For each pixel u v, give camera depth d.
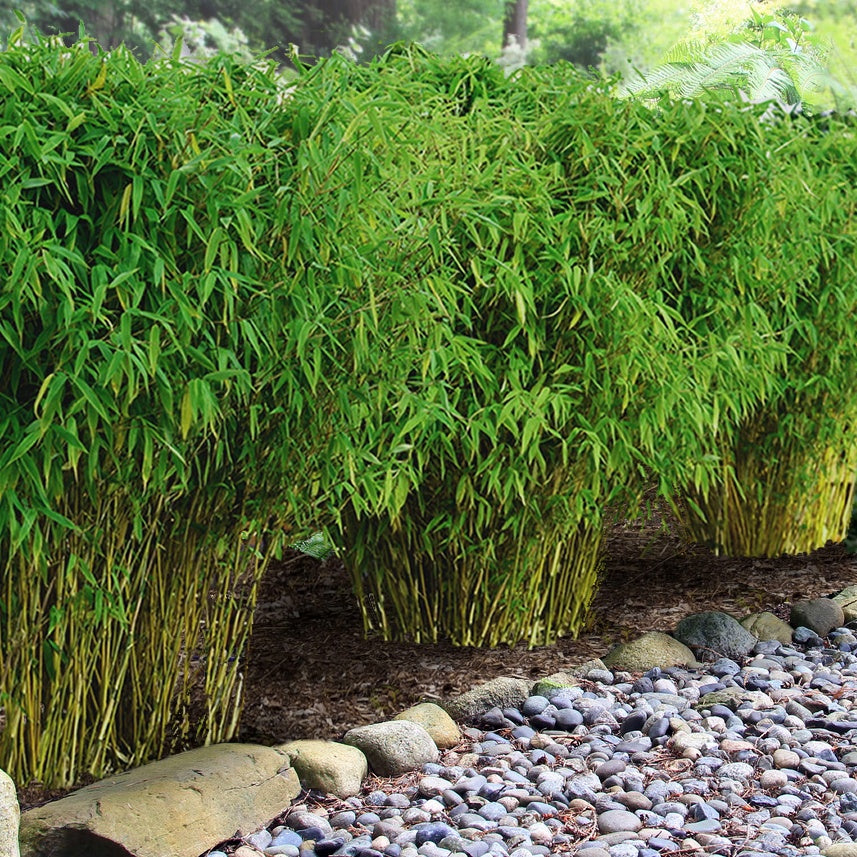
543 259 3.04
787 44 6.61
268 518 2.63
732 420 4.28
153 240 2.06
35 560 2.09
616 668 3.42
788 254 3.77
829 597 4.12
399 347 2.55
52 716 2.36
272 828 2.34
